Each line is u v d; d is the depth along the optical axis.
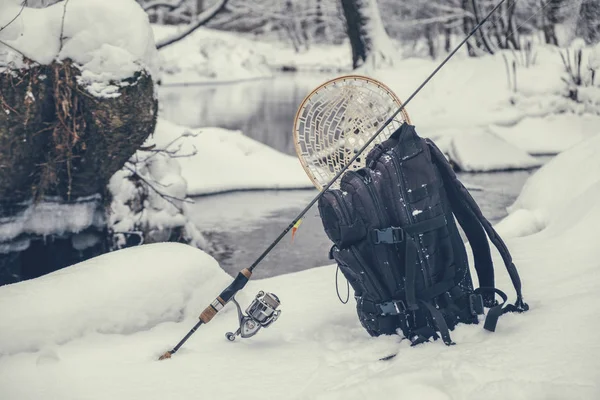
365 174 3.72
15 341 3.68
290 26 46.78
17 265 6.37
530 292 4.21
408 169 3.63
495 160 12.55
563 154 6.94
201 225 9.07
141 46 6.06
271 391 3.19
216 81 33.12
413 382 3.02
